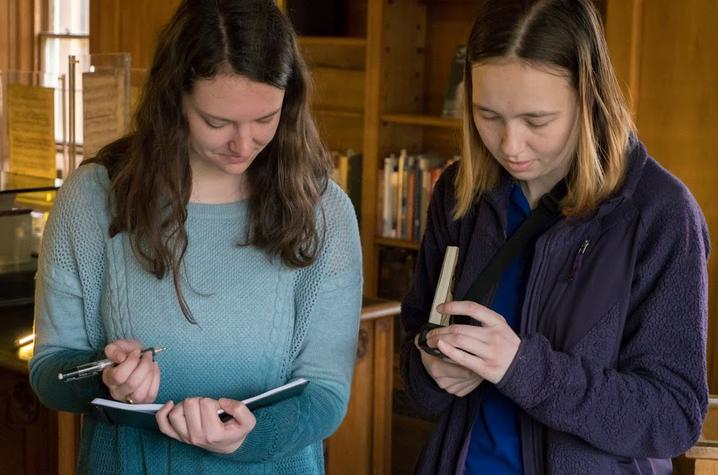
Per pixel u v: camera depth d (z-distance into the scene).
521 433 1.74
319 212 1.87
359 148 5.40
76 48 7.24
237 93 1.65
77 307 1.87
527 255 1.78
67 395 1.81
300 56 1.79
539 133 1.65
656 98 3.88
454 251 1.82
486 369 1.63
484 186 1.82
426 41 5.10
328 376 1.86
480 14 1.69
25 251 3.03
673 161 3.87
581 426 1.64
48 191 3.02
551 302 1.71
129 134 1.89
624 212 1.69
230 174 1.78
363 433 3.24
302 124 1.82
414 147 5.14
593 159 1.66
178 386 1.82
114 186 1.81
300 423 1.77
